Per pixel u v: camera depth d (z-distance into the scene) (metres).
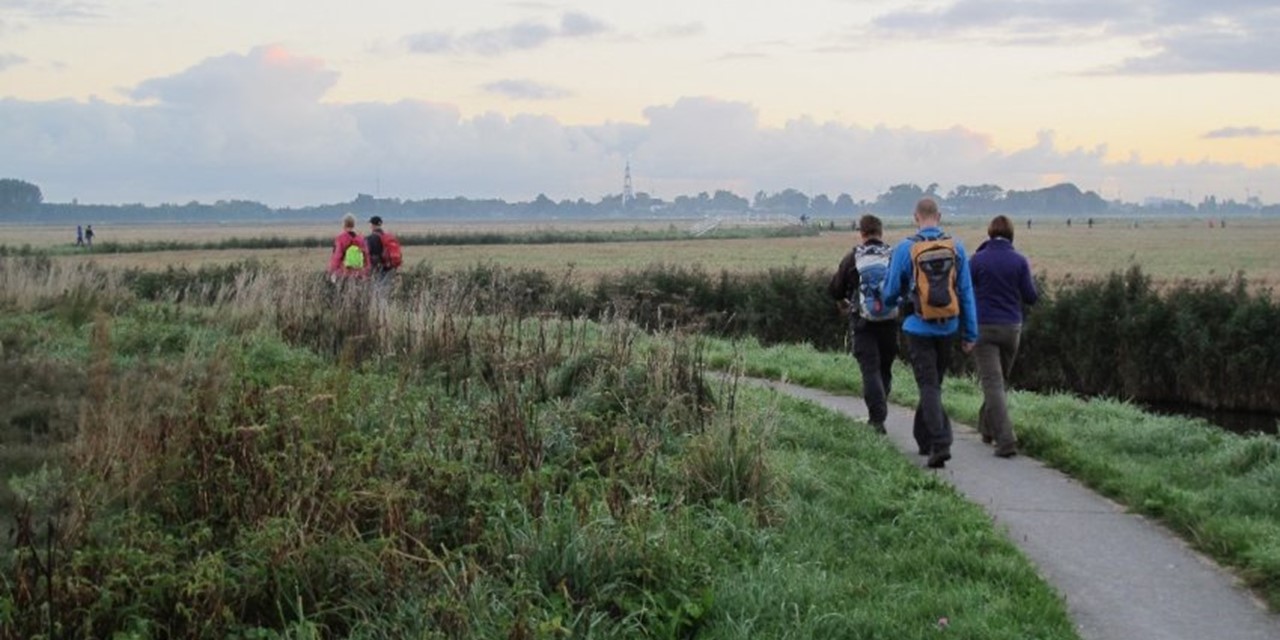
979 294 10.46
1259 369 20.83
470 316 13.13
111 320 14.85
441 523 6.40
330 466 6.57
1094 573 6.77
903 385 15.09
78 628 4.93
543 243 92.88
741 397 10.91
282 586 5.42
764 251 72.94
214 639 5.05
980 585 6.22
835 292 11.44
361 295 14.73
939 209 9.88
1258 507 8.05
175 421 7.33
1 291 17.92
